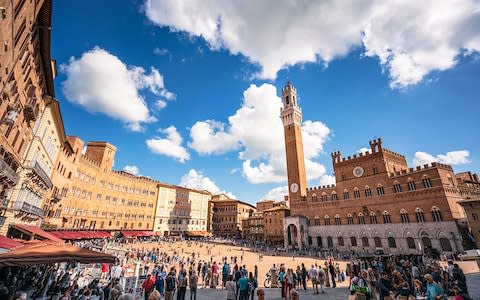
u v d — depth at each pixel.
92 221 75.25
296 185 88.50
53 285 18.72
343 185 73.44
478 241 43.84
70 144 60.41
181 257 53.19
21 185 31.12
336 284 28.47
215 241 95.06
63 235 52.19
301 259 54.91
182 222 109.94
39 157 36.75
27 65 24.16
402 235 57.81
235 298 16.19
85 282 26.58
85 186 73.06
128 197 90.94
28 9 17.80
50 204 51.91
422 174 56.62
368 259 34.03
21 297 15.87
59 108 38.62
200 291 23.94
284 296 19.55
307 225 80.06
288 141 97.31
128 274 31.31
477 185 64.75
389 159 67.38
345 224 70.44
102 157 82.31
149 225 97.62
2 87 18.97
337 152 77.31
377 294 17.09
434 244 51.88
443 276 18.38
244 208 127.12
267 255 62.19
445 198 51.81
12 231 31.16
